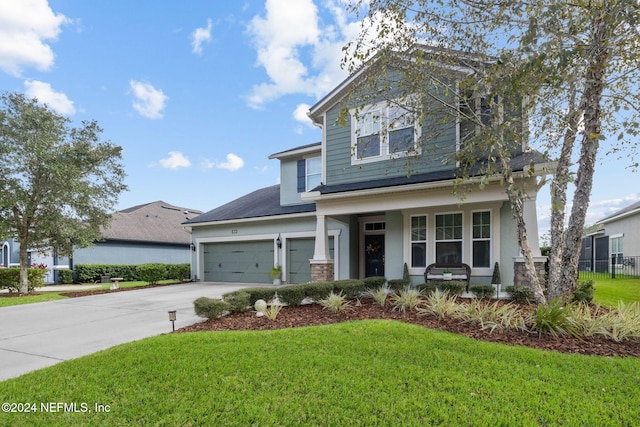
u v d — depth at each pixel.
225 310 7.10
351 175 11.34
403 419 3.13
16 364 4.93
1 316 8.47
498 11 5.33
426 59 6.77
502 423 3.04
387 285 9.88
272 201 17.77
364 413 3.24
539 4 4.62
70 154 12.98
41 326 7.31
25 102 12.71
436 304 6.74
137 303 10.16
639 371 3.97
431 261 10.05
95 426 3.17
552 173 6.64
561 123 6.10
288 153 15.74
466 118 6.36
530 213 8.19
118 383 3.95
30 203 12.77
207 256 18.17
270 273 15.69
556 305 5.46
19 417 3.33
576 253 6.43
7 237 13.65
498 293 8.63
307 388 3.70
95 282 20.59
